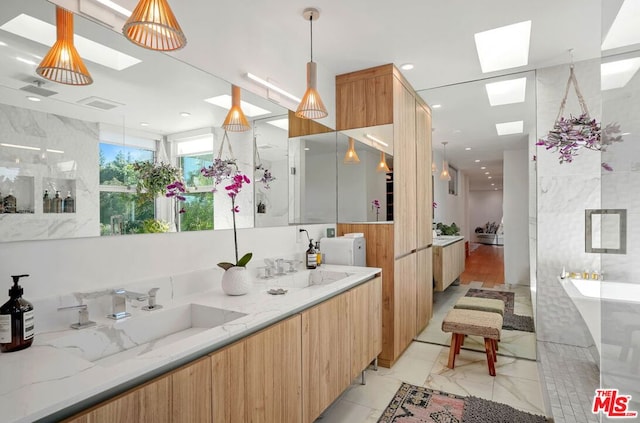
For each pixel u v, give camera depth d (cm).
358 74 322
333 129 327
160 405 104
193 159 191
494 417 218
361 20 237
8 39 120
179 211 183
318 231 309
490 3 217
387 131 307
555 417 208
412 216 350
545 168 319
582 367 278
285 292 194
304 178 288
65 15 136
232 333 131
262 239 245
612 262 104
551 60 300
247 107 226
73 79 138
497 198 391
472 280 402
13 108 121
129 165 159
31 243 127
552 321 316
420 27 245
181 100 183
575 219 311
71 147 138
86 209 143
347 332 223
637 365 90
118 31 154
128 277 159
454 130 398
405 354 324
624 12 97
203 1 194
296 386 170
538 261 322
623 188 99
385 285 304
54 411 78
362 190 319
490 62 319
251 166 231
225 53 209
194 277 190
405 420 216
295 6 219
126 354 138
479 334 274
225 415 127
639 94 89
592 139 291
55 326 132
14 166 121
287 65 262
